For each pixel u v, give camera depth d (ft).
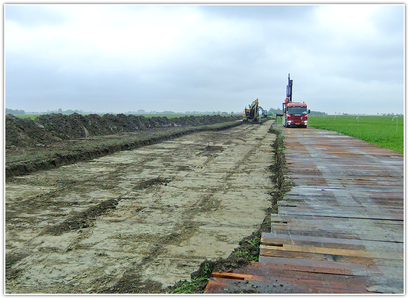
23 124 48.42
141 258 13.51
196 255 13.71
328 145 45.03
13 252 14.07
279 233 13.48
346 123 139.85
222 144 54.95
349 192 19.94
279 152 38.47
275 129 83.71
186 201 21.61
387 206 17.11
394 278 9.80
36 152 37.50
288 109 93.76
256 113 136.46
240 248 12.76
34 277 12.07
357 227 14.12
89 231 16.37
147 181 27.12
